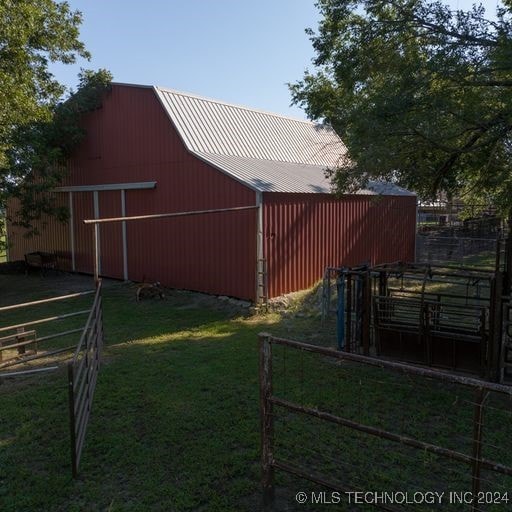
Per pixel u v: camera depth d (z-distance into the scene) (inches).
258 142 634.2
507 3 398.3
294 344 136.3
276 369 272.7
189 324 391.9
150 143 557.3
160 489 158.6
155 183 551.8
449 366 264.8
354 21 423.5
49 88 588.4
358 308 307.3
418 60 361.7
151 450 184.2
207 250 502.6
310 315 414.3
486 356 251.9
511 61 310.7
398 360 281.0
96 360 267.9
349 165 489.7
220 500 152.0
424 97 349.4
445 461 173.0
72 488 160.7
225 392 239.0
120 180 597.6
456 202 1024.9
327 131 781.9
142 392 242.1
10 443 194.2
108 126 606.9
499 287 242.1
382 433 120.9
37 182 629.6
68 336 367.6
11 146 522.0
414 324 274.1
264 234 457.1
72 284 608.4
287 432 193.0
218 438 191.9
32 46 558.9
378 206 646.5
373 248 641.0
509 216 415.5
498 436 193.2
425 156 399.9
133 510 148.4
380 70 405.7
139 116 567.2
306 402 224.4
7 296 551.2
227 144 581.9
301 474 140.9
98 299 303.1
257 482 161.5
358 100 437.1
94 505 151.9
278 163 612.4
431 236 844.6
